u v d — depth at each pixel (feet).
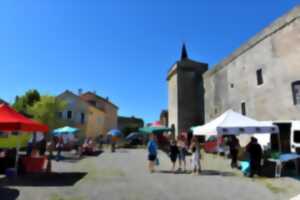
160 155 71.51
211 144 71.26
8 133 71.10
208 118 98.53
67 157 63.98
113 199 23.72
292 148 45.42
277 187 28.86
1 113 34.47
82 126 122.52
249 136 64.08
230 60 81.61
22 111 95.35
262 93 63.72
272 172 36.14
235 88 77.66
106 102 165.37
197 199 23.76
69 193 25.90
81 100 125.59
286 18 56.54
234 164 44.42
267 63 62.28
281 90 56.85
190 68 111.86
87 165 48.24
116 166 46.91
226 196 24.86
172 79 116.47
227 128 37.70
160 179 33.65
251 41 69.36
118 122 228.84
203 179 33.60
